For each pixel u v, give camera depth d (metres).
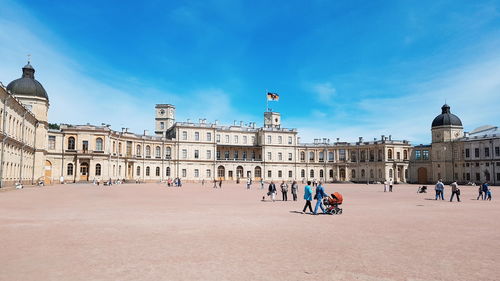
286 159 122.50
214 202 34.53
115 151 96.88
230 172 116.81
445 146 107.69
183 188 66.75
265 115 136.25
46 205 29.48
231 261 11.92
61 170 87.50
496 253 13.34
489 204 34.09
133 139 103.44
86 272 10.59
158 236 16.14
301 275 10.48
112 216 22.88
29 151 70.56
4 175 53.22
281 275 10.45
